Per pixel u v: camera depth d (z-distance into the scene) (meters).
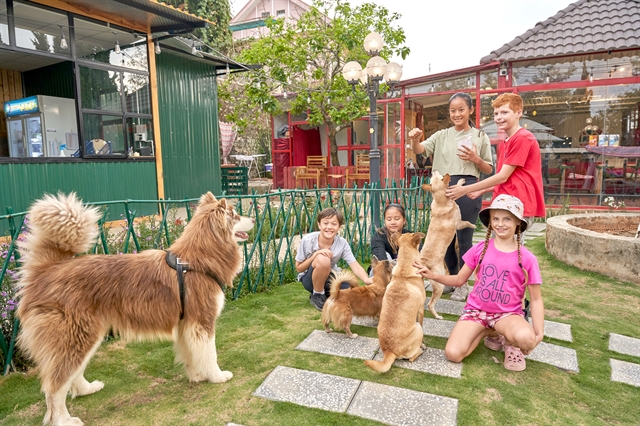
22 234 3.53
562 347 3.40
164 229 5.16
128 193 8.95
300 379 2.84
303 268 4.35
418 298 3.05
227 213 2.87
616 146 10.64
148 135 9.40
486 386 2.76
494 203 3.12
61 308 2.31
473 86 11.12
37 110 8.81
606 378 2.94
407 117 12.38
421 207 8.52
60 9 7.45
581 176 11.00
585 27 10.43
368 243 6.75
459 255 4.59
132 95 8.98
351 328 3.77
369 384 2.77
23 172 7.16
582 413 2.51
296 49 13.69
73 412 2.54
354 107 13.16
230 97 15.68
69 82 9.85
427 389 2.70
